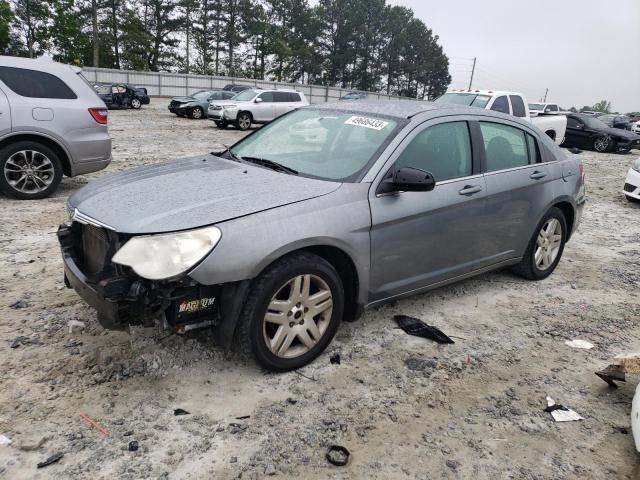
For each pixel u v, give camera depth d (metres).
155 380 3.23
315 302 3.41
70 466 2.55
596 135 21.34
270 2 74.00
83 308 4.10
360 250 3.54
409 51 89.38
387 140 3.85
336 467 2.65
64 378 3.20
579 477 2.69
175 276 2.85
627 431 3.07
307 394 3.21
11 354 3.43
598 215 9.07
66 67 7.86
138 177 3.76
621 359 3.44
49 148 7.66
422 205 3.86
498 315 4.53
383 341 3.92
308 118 4.49
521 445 2.90
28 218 6.68
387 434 2.92
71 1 60.00
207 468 2.59
